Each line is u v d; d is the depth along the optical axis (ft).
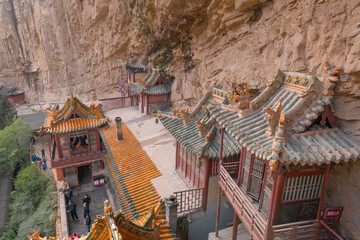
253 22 44.80
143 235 28.48
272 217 25.95
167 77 94.07
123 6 99.40
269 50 41.45
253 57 45.52
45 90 186.29
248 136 25.14
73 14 127.24
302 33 33.68
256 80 45.06
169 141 72.33
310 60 33.09
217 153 40.63
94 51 133.59
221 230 44.11
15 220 76.84
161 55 90.33
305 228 26.37
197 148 41.55
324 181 25.72
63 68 160.66
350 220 28.73
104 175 81.56
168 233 31.89
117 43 117.80
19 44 187.62
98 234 24.39
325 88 25.20
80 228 61.93
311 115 24.57
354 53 24.45
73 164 75.36
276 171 24.88
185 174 52.29
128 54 120.57
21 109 184.85
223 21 49.83
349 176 28.35
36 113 163.53
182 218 43.39
